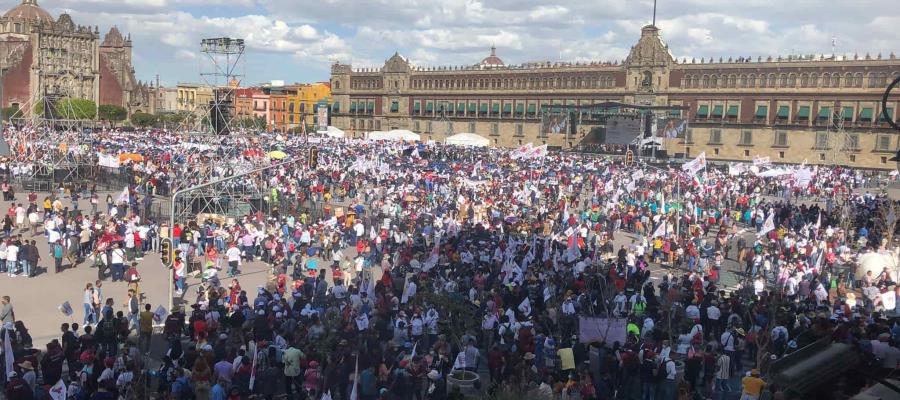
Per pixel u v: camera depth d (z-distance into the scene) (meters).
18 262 39.28
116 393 19.33
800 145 122.56
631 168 91.25
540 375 21.83
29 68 153.50
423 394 21.56
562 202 59.00
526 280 32.00
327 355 22.53
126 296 35.41
